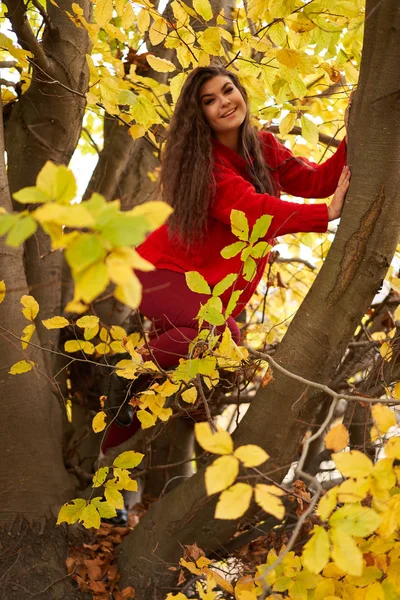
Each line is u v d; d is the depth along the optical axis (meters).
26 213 1.04
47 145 2.95
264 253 2.04
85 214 0.96
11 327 2.51
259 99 2.75
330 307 2.15
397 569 1.80
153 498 3.66
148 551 2.50
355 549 1.34
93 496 2.71
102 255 0.97
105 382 3.38
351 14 2.36
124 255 1.00
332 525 1.39
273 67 2.56
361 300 2.14
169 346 2.43
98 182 3.56
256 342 3.84
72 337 3.36
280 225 2.24
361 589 1.80
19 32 2.66
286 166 2.70
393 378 2.38
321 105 3.45
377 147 2.05
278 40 2.47
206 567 2.18
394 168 2.05
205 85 2.49
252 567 2.63
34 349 2.63
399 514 1.62
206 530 2.43
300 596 1.82
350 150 2.20
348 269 2.11
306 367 2.19
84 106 2.99
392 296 3.18
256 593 1.93
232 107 2.49
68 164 3.09
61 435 2.82
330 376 2.25
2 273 2.49
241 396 3.33
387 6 1.98
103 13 2.48
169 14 3.22
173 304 2.47
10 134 3.05
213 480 1.36
